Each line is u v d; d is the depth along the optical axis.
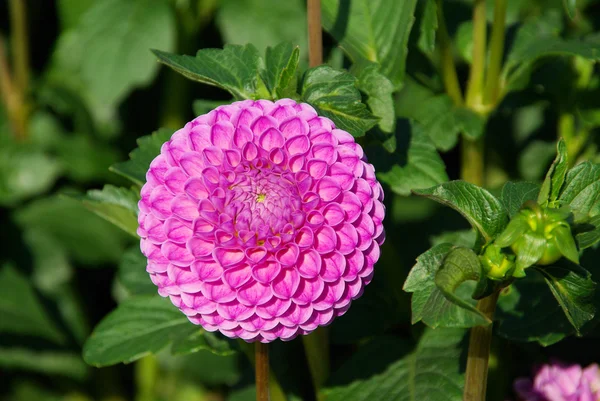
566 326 0.83
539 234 0.74
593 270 0.83
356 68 0.85
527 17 0.98
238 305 0.76
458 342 0.85
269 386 0.84
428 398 0.84
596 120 0.90
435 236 0.92
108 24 0.98
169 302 0.86
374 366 0.85
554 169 0.76
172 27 0.98
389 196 0.88
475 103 0.89
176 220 0.76
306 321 0.77
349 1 0.87
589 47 0.86
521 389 0.86
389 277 0.89
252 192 0.76
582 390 0.84
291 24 0.99
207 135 0.77
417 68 0.91
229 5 0.99
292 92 0.80
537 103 0.92
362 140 0.84
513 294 0.84
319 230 0.76
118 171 0.84
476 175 0.91
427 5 0.85
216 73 0.81
